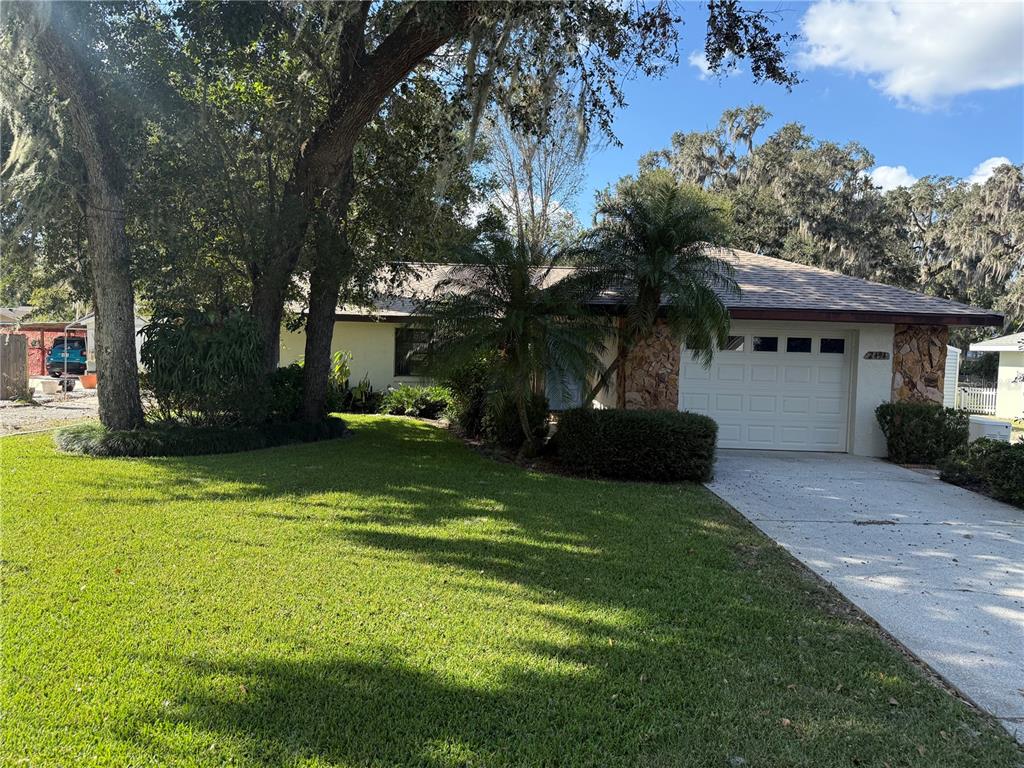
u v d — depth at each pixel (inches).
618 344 381.1
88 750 101.0
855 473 366.0
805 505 286.8
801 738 111.5
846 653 144.6
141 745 102.7
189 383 374.6
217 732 106.5
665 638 147.8
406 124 453.4
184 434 364.8
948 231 1339.8
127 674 122.3
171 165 386.6
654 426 331.9
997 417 895.7
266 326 431.2
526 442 390.9
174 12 330.6
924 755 108.0
